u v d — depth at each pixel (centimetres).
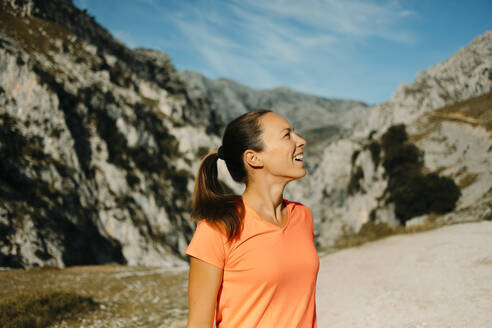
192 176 6500
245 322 120
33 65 4597
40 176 4003
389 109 6850
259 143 129
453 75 6088
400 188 4119
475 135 4053
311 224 145
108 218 4612
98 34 7800
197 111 9419
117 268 2358
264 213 130
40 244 3391
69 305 838
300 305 124
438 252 1001
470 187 3600
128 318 802
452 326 469
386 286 749
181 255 5175
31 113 4381
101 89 5844
